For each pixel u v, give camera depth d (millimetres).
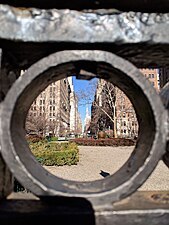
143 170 1874
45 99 74438
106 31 1996
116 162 13305
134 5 2002
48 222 1788
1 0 1941
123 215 1854
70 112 123438
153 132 1981
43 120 48438
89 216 1817
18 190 4688
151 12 2059
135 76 1922
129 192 1878
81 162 13164
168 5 2000
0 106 1845
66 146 16703
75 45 1996
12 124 1957
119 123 49250
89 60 1932
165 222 1888
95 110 49438
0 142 1798
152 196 2248
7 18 1951
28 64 2420
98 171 10133
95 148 24297
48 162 11703
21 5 1969
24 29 1949
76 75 2252
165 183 7828
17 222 1775
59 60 1915
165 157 2406
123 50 2129
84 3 1959
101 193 1877
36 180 1843
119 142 28781
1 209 1860
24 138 2338
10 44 2000
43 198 1884
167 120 1908
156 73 54719
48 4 1958
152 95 1917
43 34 1953
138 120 2574
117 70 1988
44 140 25344
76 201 1869
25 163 1952
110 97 36938
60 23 1978
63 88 90125
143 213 1879
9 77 2275
